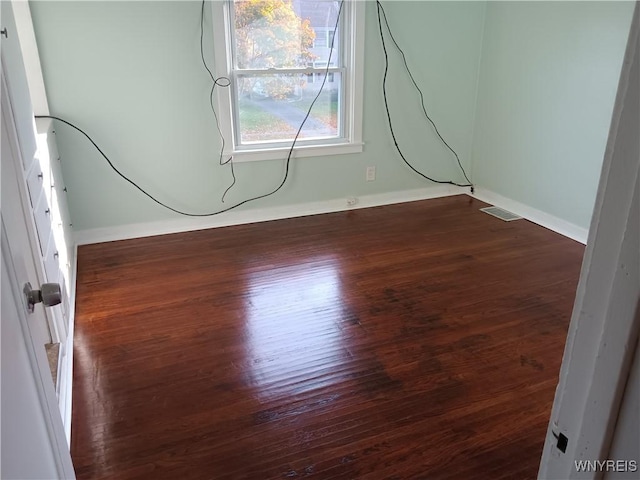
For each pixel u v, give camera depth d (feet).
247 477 5.34
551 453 2.10
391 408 6.31
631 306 1.61
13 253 2.78
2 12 5.51
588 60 10.59
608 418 1.76
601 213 1.69
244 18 11.23
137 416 6.19
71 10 9.81
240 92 11.74
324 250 10.98
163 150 11.41
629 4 9.59
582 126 10.97
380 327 8.05
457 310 8.53
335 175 13.25
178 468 5.45
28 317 2.83
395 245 11.23
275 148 12.34
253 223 12.60
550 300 8.81
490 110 13.57
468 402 6.39
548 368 7.02
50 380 3.23
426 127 13.75
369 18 12.04
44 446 2.93
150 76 10.77
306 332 7.93
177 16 10.54
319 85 12.40
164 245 11.28
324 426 6.03
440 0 12.59
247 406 6.36
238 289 9.25
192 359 7.27
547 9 11.36
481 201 14.19
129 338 7.77
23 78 6.34
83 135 10.69
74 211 11.17
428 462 5.51
